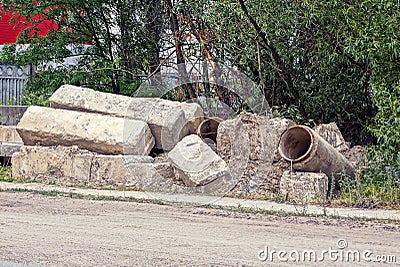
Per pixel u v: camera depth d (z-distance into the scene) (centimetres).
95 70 1683
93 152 1266
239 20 1430
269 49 1452
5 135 1528
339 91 1491
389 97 1159
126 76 1811
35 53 1805
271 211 970
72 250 695
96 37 1847
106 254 679
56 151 1262
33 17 1944
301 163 1149
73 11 1823
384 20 1159
